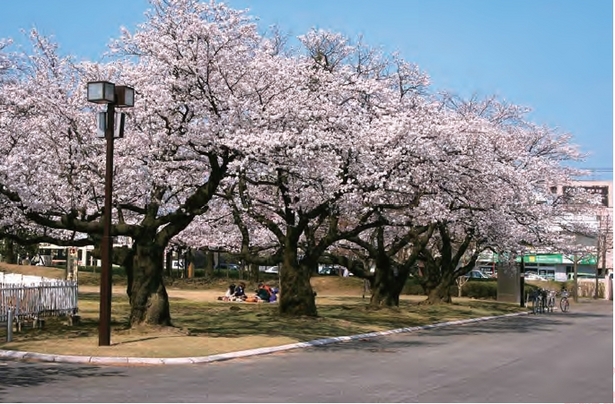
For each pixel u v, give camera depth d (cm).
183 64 1844
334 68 2789
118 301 3394
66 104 1883
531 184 3112
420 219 2723
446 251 3828
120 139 1916
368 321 2619
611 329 2661
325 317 2645
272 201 2742
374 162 2244
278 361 1563
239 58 1930
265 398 1078
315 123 2089
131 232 1911
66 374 1301
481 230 3288
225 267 8200
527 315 3622
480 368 1484
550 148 4044
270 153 1911
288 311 2572
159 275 1961
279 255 2656
